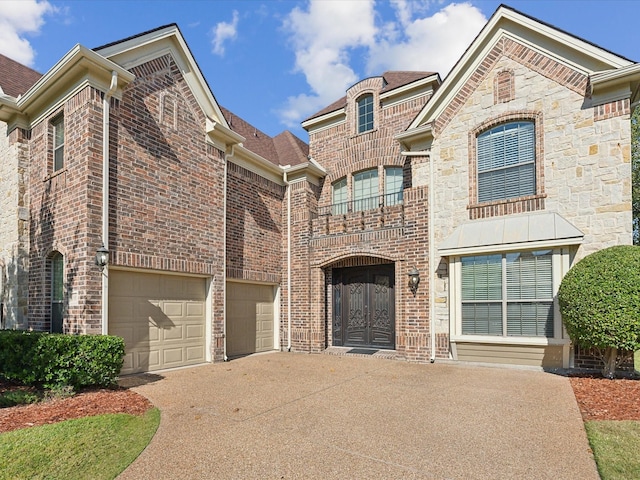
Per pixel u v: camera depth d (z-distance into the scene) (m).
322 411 5.75
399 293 11.31
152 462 3.95
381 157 13.45
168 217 9.36
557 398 6.21
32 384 6.93
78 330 7.48
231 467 3.85
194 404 6.13
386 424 5.14
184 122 10.02
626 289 6.69
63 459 3.93
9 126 9.88
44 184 8.95
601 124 8.51
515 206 9.41
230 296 11.84
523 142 9.59
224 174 11.16
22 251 9.26
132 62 8.81
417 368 9.35
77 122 8.05
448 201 10.45
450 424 5.11
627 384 6.79
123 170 8.41
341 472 3.74
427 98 12.90
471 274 9.75
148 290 9.02
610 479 3.50
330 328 13.39
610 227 8.20
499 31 9.99
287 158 15.12
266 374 8.65
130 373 8.44
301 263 13.45
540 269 8.86
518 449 4.25
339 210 14.22
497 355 9.30
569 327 7.42
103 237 7.80
